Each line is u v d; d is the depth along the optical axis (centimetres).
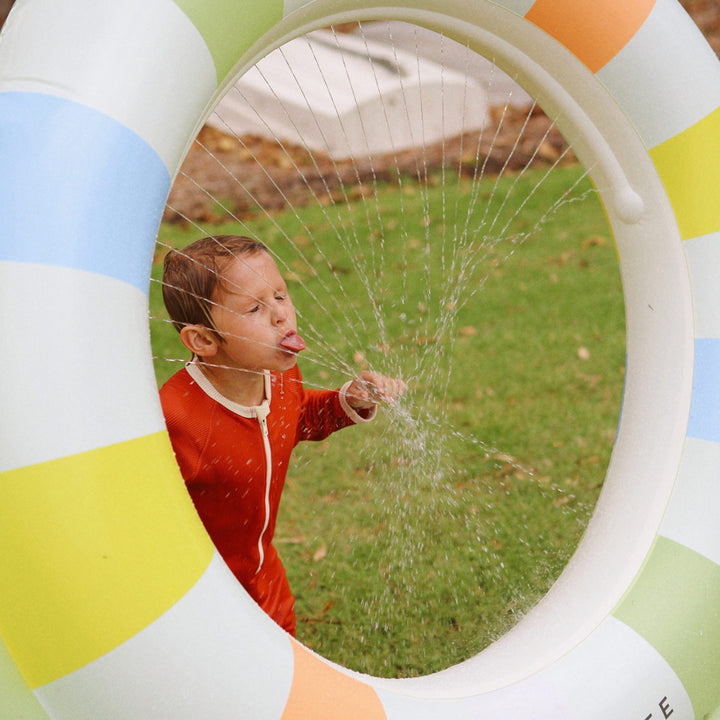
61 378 128
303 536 300
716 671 178
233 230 531
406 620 264
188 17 142
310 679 144
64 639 132
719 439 188
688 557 181
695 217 192
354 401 220
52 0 141
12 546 130
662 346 200
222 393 199
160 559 134
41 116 133
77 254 131
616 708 164
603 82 189
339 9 168
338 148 600
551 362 405
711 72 192
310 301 450
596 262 489
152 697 133
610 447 344
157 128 138
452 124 624
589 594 187
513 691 161
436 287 465
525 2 182
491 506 312
